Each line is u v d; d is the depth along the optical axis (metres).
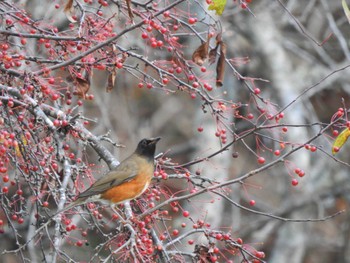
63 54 10.73
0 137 9.38
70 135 11.30
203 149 19.27
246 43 20.77
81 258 17.67
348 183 21.28
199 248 9.72
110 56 10.64
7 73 10.18
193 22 10.85
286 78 20.47
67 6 10.59
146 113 22.94
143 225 9.69
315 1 19.70
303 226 21.02
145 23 9.85
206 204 18.91
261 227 21.09
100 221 11.02
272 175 21.70
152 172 10.91
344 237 21.33
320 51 20.86
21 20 10.45
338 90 21.09
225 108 11.02
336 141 10.06
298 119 20.27
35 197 9.95
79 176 10.80
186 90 11.27
